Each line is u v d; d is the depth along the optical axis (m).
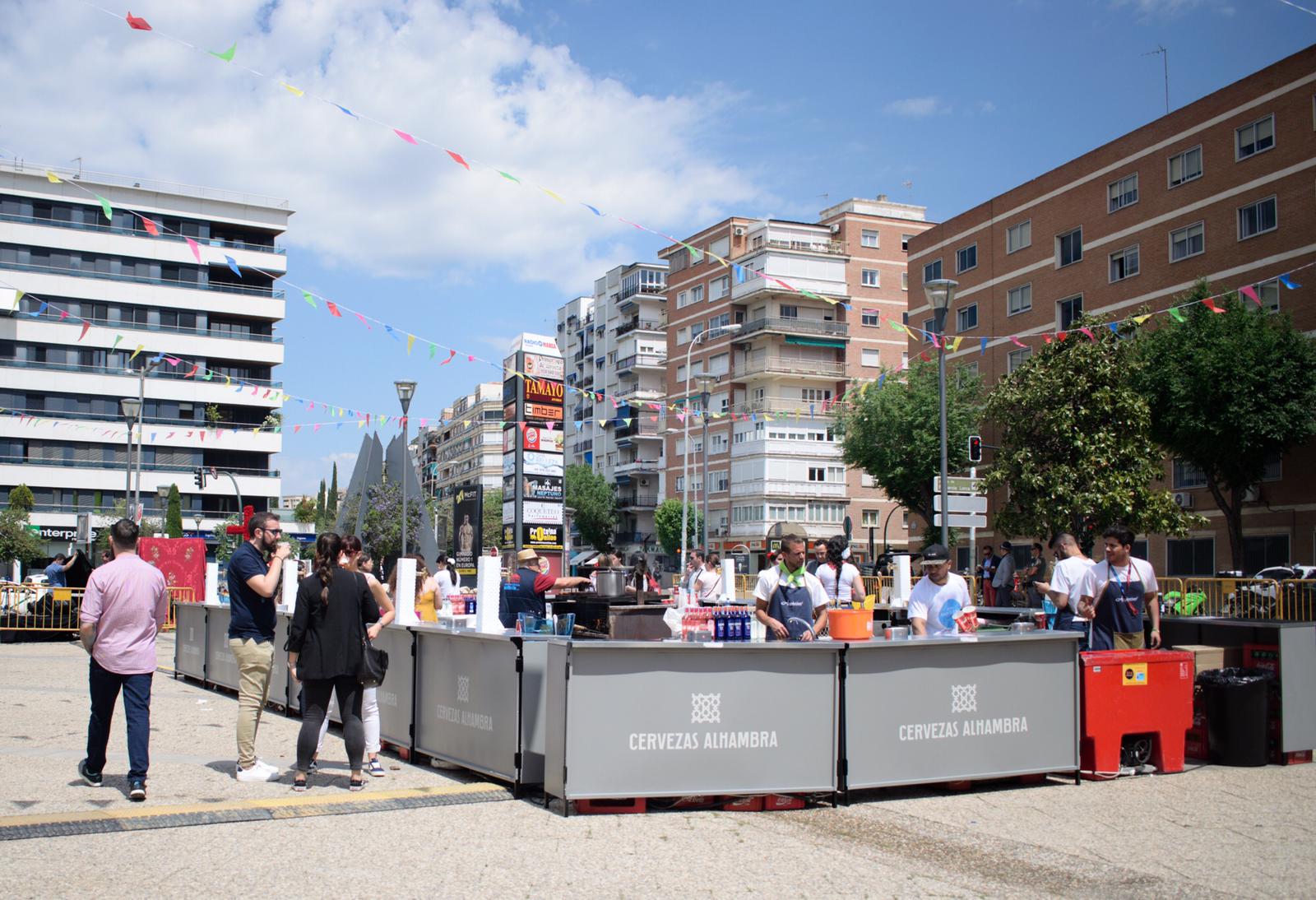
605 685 7.23
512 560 14.15
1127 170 38.97
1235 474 30.94
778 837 6.68
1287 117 32.72
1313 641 9.60
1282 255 32.75
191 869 5.63
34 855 5.82
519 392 33.66
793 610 8.79
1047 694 8.45
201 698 13.32
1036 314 43.34
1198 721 9.48
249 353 67.31
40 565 60.00
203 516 65.56
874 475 46.53
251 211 67.69
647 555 79.62
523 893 5.35
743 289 66.88
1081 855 6.27
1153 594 9.41
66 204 63.09
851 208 68.31
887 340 67.56
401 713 9.63
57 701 12.42
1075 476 29.72
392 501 40.75
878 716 7.78
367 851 6.10
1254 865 6.05
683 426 73.56
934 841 6.60
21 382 61.94
